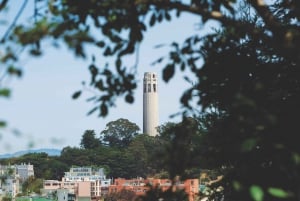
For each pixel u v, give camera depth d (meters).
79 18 9.95
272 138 8.54
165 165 9.80
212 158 9.38
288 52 8.99
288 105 9.27
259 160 9.00
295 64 11.63
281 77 11.72
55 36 8.34
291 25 10.89
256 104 8.20
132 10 10.04
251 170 8.75
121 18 10.20
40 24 8.18
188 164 9.52
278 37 9.50
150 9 10.22
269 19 9.64
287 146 8.69
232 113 8.72
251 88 9.30
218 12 9.88
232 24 9.55
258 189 7.33
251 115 8.11
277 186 8.50
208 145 9.52
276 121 8.12
